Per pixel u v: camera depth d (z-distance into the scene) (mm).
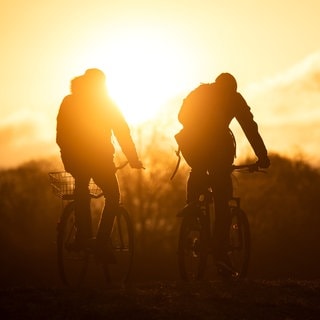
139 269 165875
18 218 190500
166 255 165875
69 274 24781
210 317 18781
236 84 25484
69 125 24391
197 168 25266
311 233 184250
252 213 186875
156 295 21328
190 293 21734
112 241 25828
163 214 163125
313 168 189750
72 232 25000
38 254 188500
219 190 25078
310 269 183125
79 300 20547
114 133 24438
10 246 188875
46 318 18453
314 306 20531
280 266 182625
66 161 24531
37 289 22562
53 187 25094
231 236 26047
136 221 162500
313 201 185875
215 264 25250
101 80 24672
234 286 23172
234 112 25234
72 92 24766
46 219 192125
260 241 185875
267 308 20125
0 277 180750
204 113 25203
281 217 186125
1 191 190000
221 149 25094
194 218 25016
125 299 20766
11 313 19031
